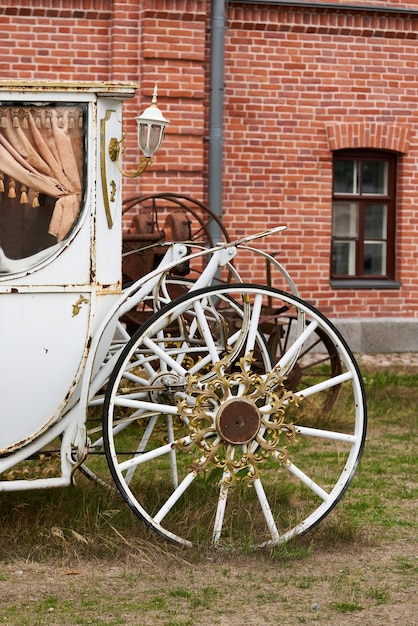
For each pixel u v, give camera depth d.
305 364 14.27
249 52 15.19
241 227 15.31
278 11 15.20
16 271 6.24
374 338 15.86
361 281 16.14
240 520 6.91
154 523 6.44
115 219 6.44
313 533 6.89
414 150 16.05
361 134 15.72
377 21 15.64
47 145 6.26
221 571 6.24
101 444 7.68
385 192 16.28
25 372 6.28
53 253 6.29
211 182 14.82
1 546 6.47
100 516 6.80
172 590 5.89
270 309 10.55
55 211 6.29
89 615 5.53
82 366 6.32
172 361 6.46
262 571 6.27
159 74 14.30
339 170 16.08
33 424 6.33
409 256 16.20
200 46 14.43
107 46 14.28
